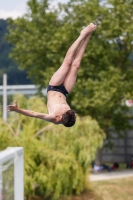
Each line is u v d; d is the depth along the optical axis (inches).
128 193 2536.9
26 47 3319.4
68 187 2218.3
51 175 2146.9
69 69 995.3
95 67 3174.2
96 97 2987.2
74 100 3075.8
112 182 2736.2
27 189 2084.2
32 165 2118.6
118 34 3095.5
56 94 984.9
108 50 3159.5
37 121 2309.3
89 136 2348.7
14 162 1416.1
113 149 3747.5
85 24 3132.4
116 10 3105.3
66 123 944.9
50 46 3112.7
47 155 2158.0
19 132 2272.4
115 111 3531.0
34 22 3373.5
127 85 3046.3
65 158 2175.2
